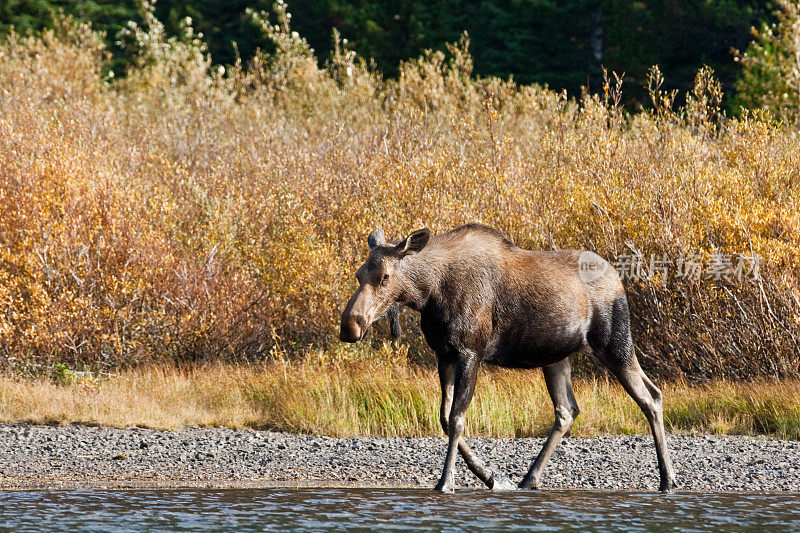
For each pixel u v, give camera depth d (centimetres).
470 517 2738
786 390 4775
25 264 5981
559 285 3134
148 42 11481
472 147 7188
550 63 12662
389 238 5916
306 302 6100
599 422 4616
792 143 6278
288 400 4841
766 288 5331
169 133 8856
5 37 12900
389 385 4853
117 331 5972
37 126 7469
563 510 2859
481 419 4581
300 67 10338
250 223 6794
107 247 6144
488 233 3152
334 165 7238
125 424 4594
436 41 12812
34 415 4694
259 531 2538
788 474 3644
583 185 6003
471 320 3058
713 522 2706
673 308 5494
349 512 2811
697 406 4794
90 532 2528
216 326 6062
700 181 5719
